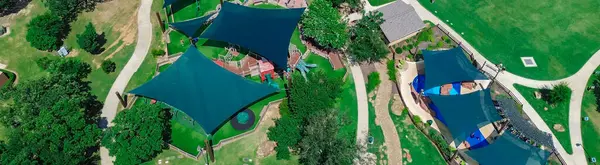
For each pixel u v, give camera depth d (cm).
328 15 7394
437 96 6781
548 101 7262
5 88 6388
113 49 7806
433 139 6638
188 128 6662
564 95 6981
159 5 8656
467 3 8988
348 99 7138
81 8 8369
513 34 8388
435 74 7019
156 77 6675
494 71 7719
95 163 6203
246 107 6925
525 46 8175
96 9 8406
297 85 6531
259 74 7475
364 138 6619
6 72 7269
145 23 8288
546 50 8100
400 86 7419
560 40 8281
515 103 7012
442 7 8925
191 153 6356
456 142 6619
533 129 6538
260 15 7562
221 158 6319
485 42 8244
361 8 8638
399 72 7638
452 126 6369
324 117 6034
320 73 6788
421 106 7125
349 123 6750
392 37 7906
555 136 6794
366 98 7162
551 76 7669
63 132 5644
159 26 8231
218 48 7862
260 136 6588
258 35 7231
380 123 6850
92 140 5844
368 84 7362
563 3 8981
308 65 7488
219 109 6303
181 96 6438
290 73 7350
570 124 6950
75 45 7838
